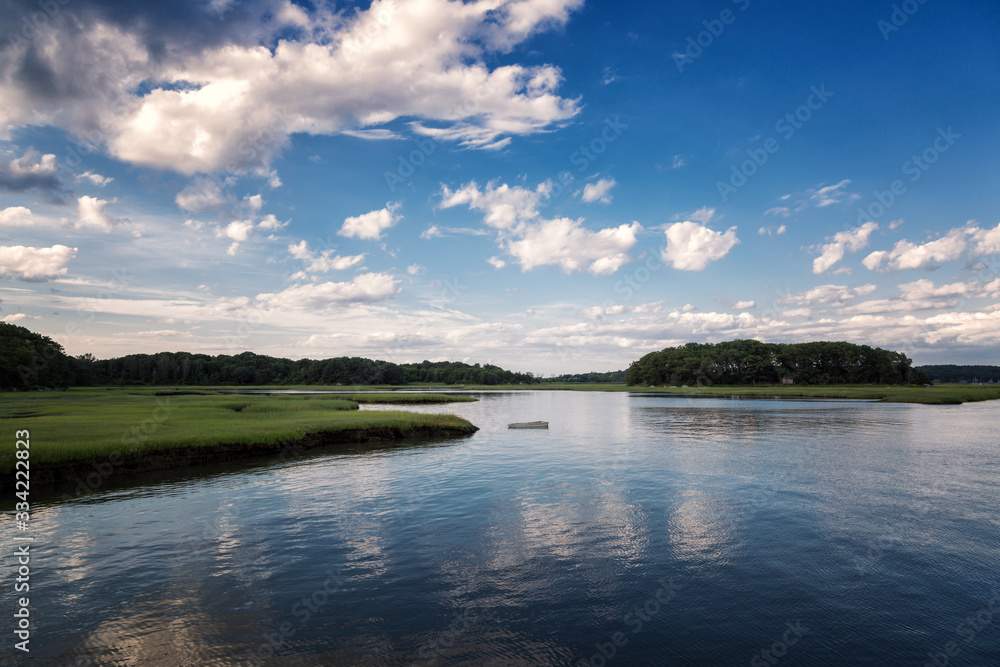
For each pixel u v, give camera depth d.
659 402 90.62
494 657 8.02
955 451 28.80
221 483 20.73
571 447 31.39
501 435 38.44
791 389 134.12
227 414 40.22
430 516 15.88
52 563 11.94
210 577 11.13
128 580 10.96
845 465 24.39
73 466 21.50
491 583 10.86
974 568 11.73
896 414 57.22
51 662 7.80
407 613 9.48
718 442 33.28
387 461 26.23
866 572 11.49
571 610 9.64
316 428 33.53
